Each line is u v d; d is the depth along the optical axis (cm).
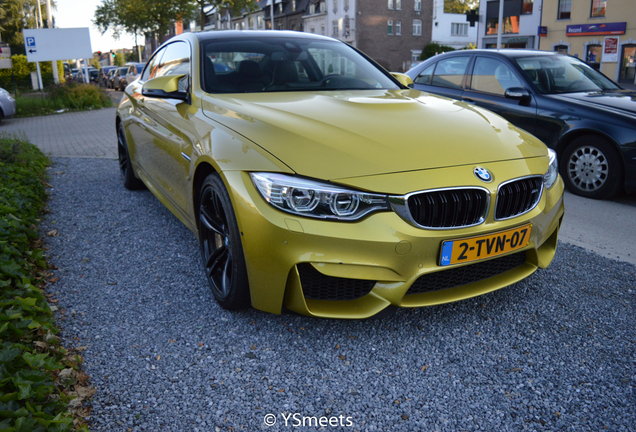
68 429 172
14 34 5497
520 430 186
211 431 185
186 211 313
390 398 204
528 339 242
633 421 189
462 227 225
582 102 512
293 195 214
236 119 269
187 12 3903
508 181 235
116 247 362
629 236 388
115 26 4197
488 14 3847
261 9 6359
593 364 223
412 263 218
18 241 330
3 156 586
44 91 2730
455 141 246
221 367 222
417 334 247
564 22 3212
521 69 568
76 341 241
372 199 214
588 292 288
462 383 212
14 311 229
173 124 325
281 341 242
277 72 344
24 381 179
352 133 241
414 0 5384
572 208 471
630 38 2888
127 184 510
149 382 212
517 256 261
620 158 477
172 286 299
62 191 525
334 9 5306
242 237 229
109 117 1529
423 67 694
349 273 214
